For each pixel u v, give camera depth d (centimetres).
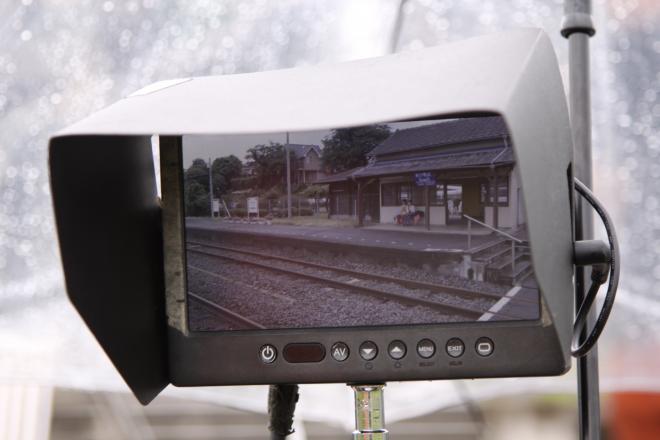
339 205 75
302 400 149
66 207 68
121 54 140
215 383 77
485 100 54
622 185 141
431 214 73
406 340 72
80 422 172
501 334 70
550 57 69
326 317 74
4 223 140
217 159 77
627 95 140
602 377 143
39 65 140
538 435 195
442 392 149
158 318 81
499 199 71
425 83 60
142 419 180
